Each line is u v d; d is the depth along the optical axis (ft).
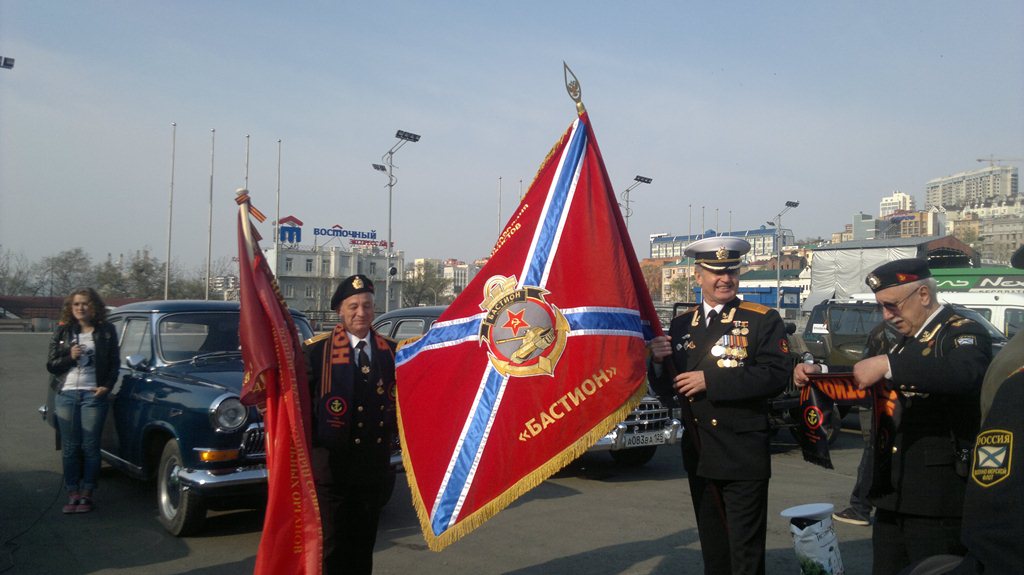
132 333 22.38
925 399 9.27
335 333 11.85
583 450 9.89
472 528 9.88
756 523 10.62
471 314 10.85
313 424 11.30
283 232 236.63
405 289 251.39
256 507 20.70
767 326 10.87
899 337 9.97
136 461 19.89
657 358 11.46
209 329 21.81
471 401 10.47
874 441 9.80
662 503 21.45
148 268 188.34
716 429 10.74
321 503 11.26
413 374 10.91
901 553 9.71
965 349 8.78
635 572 15.42
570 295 10.50
